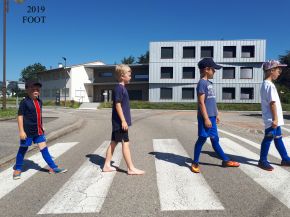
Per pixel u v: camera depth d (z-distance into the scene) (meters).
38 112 5.55
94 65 52.25
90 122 17.19
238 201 4.20
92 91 54.44
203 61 5.65
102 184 5.02
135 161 6.59
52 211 3.96
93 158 7.00
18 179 5.39
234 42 45.47
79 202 4.25
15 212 3.96
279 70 5.69
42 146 5.69
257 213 3.81
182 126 14.12
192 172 5.64
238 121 17.20
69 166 6.27
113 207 4.06
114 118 5.53
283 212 3.83
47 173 5.75
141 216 3.76
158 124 15.31
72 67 51.72
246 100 45.59
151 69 47.34
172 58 46.97
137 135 10.87
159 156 7.09
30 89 5.45
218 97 46.06
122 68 5.44
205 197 4.36
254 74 45.28
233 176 5.34
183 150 7.81
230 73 45.97
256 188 4.71
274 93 5.56
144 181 5.14
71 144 9.06
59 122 15.36
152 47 47.28
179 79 46.84
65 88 49.06
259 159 6.32
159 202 4.20
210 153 7.30
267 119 5.66
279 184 4.89
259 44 44.91
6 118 16.77
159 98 47.44
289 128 13.40
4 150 7.79
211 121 5.66
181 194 4.50
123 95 5.44
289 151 7.62
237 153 7.25
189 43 46.50
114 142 5.69
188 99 46.78
